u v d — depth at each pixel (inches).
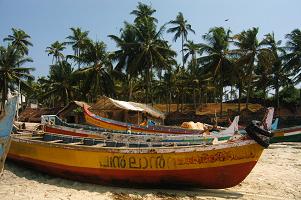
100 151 426.9
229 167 393.1
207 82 2194.9
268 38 1893.5
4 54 2047.2
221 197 398.3
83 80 1872.5
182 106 2127.2
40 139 554.3
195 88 2310.5
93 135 596.4
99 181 434.6
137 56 1625.2
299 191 437.4
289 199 400.8
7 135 384.5
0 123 389.4
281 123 1664.6
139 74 1745.8
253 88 2193.7
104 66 1840.6
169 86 2217.0
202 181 404.8
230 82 1952.5
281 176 521.3
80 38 2315.5
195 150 396.2
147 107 1471.5
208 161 395.5
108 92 1865.2
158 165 405.7
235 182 401.1
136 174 413.4
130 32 1690.5
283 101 2017.7
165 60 1701.5
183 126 990.4
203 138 528.1
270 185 462.6
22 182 424.8
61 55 2628.0
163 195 396.8
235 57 1738.4
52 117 692.7
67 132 621.3
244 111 1707.7
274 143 1027.9
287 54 1833.2
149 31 1670.8
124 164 415.8
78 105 1455.5
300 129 982.4
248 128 386.9
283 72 1943.9
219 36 1754.4
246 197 402.3
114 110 1311.5
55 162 461.1
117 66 1712.6
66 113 1503.4
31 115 2070.6
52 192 383.2
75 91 2150.6
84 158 437.1
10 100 390.6
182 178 405.7
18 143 506.3
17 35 2581.2
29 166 496.1
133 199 375.9
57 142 507.5
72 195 375.2
